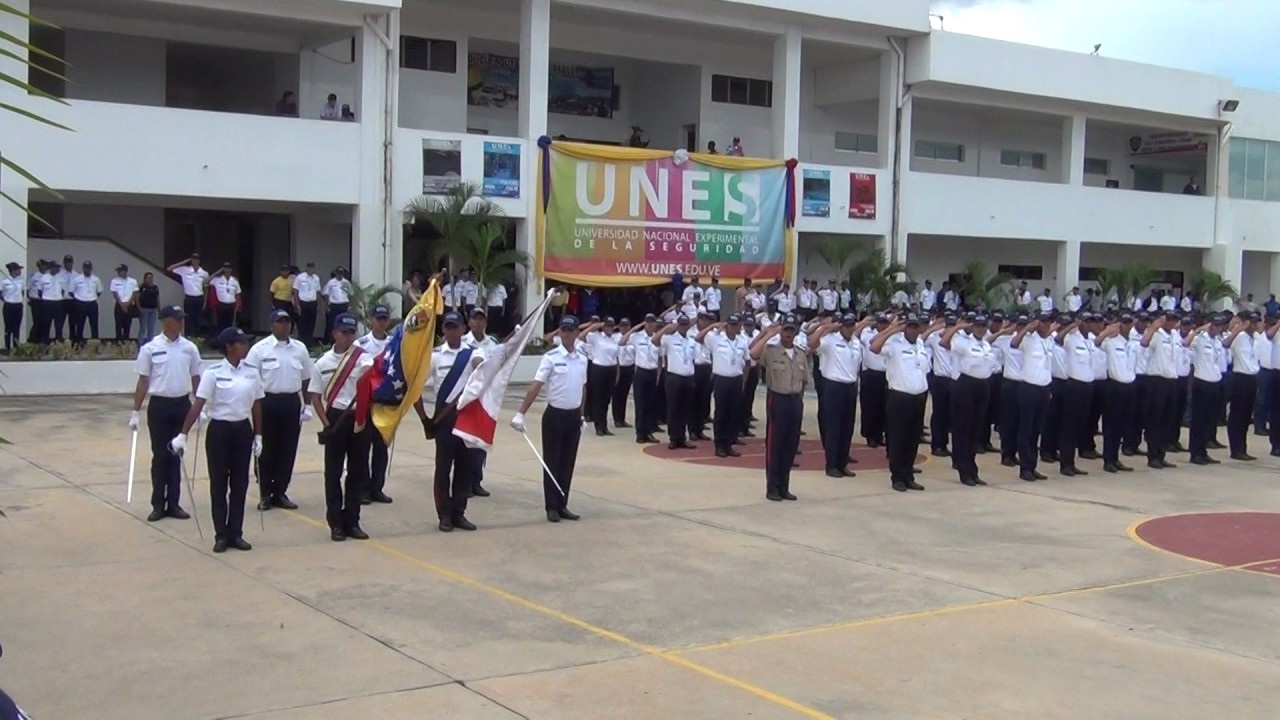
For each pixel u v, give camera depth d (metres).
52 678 6.60
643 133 34.31
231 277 24.83
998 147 37.50
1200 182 40.88
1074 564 10.09
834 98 33.91
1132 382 15.84
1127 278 35.28
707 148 32.56
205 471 13.34
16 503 11.52
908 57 31.73
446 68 29.42
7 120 21.30
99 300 24.77
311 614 7.98
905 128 31.98
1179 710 6.47
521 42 27.03
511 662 7.04
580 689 6.57
